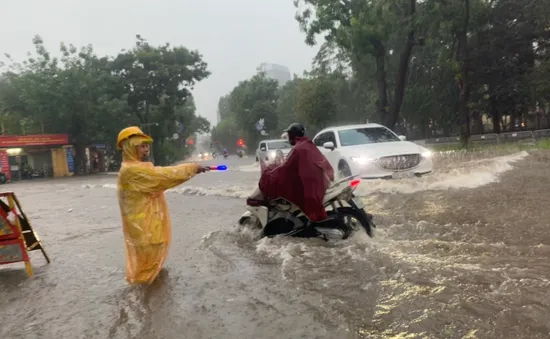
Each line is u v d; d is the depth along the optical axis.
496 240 4.63
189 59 50.41
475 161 13.73
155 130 54.25
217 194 11.43
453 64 25.44
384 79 27.23
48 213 10.26
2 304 3.92
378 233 5.32
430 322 2.82
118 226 7.75
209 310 3.35
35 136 39.34
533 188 7.72
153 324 3.18
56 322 3.38
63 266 5.11
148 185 4.09
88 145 43.56
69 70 40.91
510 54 31.44
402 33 25.94
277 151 6.01
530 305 2.94
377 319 2.94
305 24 26.61
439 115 39.59
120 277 4.46
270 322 3.05
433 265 3.89
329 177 5.34
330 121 44.97
